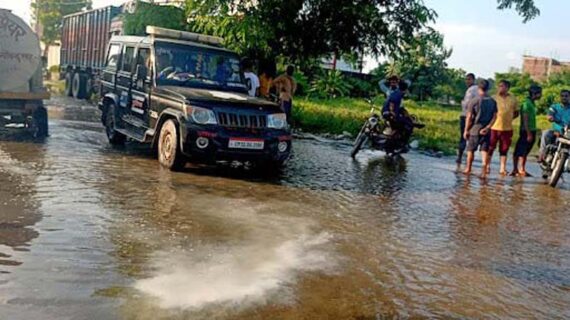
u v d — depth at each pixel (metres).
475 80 13.24
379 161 12.65
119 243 5.35
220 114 8.77
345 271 5.18
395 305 4.51
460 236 6.74
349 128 18.38
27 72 10.80
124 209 6.50
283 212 7.06
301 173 10.04
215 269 4.93
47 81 35.69
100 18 22.41
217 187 8.14
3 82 10.63
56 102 20.53
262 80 15.91
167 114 9.11
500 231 7.16
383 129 13.20
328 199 8.04
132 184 7.79
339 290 4.71
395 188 9.41
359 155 13.38
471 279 5.28
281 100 14.29
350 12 16.70
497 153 17.22
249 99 9.37
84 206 6.46
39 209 6.20
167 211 6.59
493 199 9.20
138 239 5.52
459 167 12.83
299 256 5.48
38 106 10.99
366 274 5.16
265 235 6.04
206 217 6.50
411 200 8.55
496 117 11.66
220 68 10.45
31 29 10.80
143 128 10.02
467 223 7.41
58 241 5.25
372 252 5.81
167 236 5.69
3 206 6.20
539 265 5.90
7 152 9.31
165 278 4.62
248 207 7.15
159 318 3.90
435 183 10.28
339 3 16.89
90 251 5.07
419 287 4.96
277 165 9.41
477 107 11.40
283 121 9.24
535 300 4.89
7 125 11.68
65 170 8.27
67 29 27.08
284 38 17.41
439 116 30.23
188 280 4.63
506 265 5.80
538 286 5.26
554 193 10.29
